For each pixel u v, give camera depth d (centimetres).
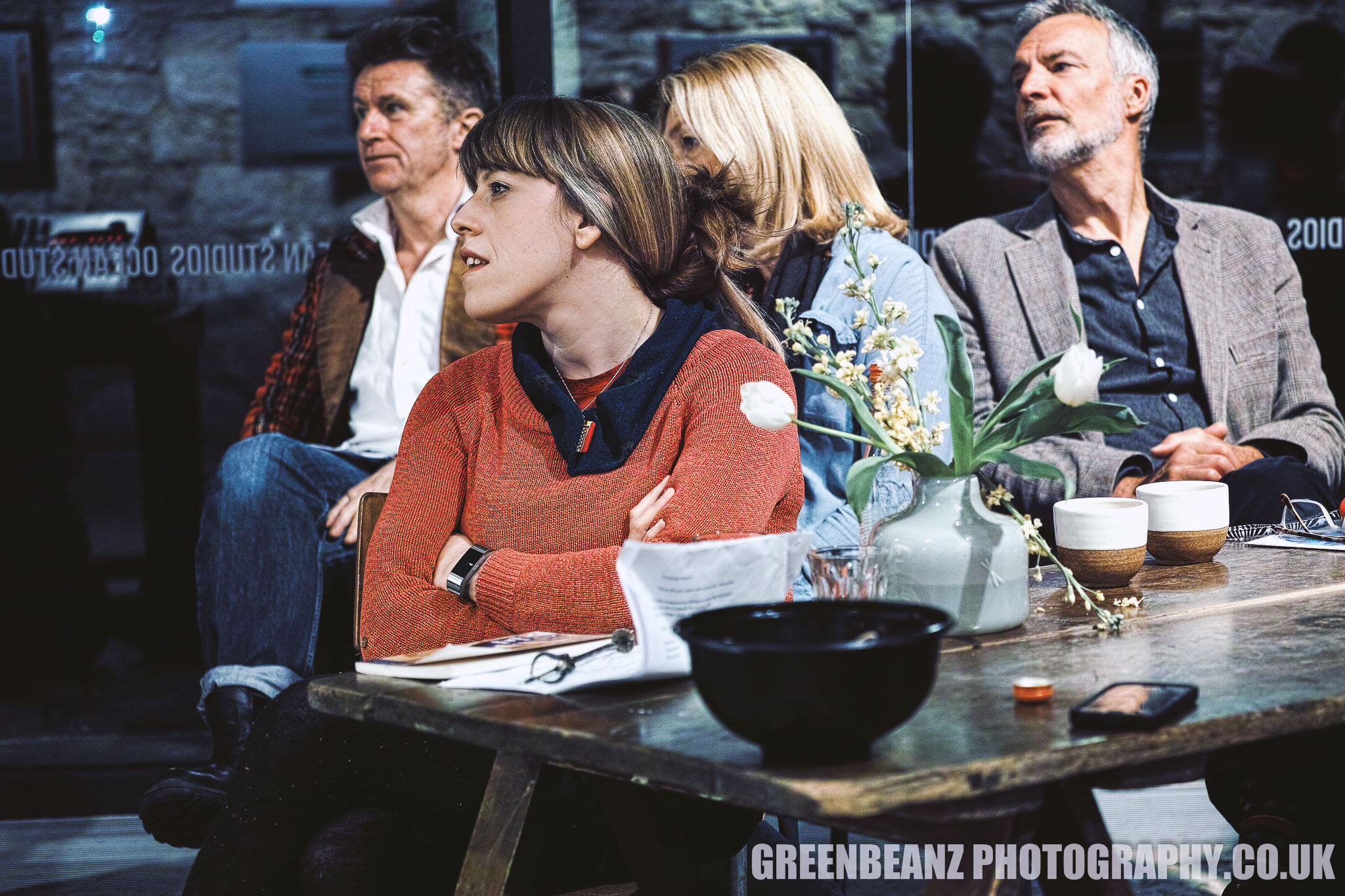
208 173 320
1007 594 137
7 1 313
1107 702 103
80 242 321
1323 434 300
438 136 313
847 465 220
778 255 237
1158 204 309
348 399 315
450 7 313
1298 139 308
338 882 139
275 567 269
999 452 137
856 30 324
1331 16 307
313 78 316
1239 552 189
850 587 135
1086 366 125
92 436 324
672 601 117
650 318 168
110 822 294
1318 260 309
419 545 158
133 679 328
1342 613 143
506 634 151
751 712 91
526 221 160
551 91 310
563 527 157
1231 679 114
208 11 316
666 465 158
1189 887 215
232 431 324
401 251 315
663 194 165
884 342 139
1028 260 311
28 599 327
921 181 319
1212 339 305
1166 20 308
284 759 143
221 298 321
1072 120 309
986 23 315
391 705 120
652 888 135
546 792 118
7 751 307
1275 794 159
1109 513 159
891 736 99
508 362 169
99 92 318
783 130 236
